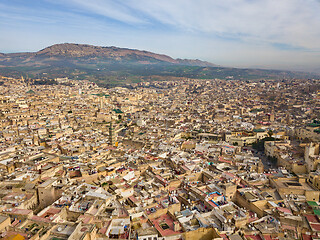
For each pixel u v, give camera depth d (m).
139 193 107.62
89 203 89.75
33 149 168.62
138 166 137.75
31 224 72.25
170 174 128.50
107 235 72.25
